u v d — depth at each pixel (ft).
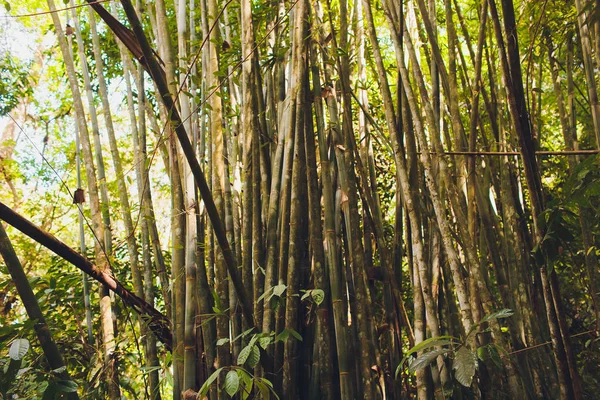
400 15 8.43
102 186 11.82
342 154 8.77
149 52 6.80
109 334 10.25
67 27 12.66
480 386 8.13
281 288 7.61
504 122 11.39
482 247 9.77
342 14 10.11
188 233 8.23
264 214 9.05
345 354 7.62
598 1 7.78
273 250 8.53
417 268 7.55
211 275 9.11
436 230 8.81
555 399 8.30
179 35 9.57
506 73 6.65
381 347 9.04
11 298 12.88
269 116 9.99
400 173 7.80
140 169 11.63
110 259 10.74
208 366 8.26
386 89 8.13
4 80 20.98
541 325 8.91
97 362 10.44
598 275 9.58
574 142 11.10
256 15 10.61
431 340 6.41
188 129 8.66
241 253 9.16
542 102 16.30
